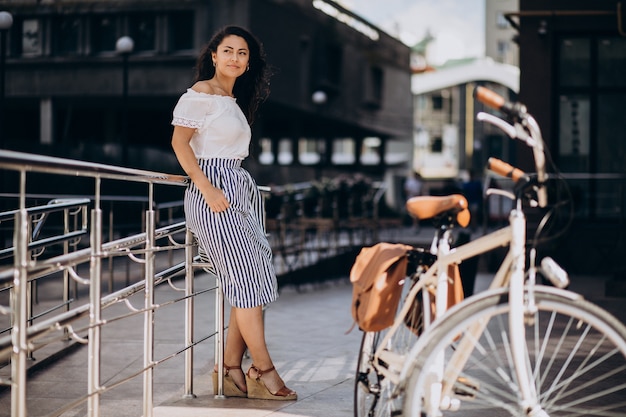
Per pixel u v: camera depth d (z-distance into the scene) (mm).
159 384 5004
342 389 4801
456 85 45375
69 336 3213
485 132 47625
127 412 4391
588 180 12484
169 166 21109
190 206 4242
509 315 2814
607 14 12094
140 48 22531
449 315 2803
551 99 12414
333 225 12883
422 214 3150
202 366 5551
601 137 12539
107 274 10703
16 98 23250
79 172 3127
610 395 4418
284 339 6664
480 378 4668
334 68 28891
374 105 32406
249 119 4730
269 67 4645
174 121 4137
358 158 35469
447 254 3084
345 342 6516
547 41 12352
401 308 3303
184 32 22328
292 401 4496
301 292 10438
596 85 12523
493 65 44250
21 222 2850
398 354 3277
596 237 11898
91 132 26484
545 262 2828
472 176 19688
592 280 11086
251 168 24500
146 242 3910
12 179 15242
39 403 4590
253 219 4359
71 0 22641
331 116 28359
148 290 3906
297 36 25328
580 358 5332
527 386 2811
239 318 4391
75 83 22844
